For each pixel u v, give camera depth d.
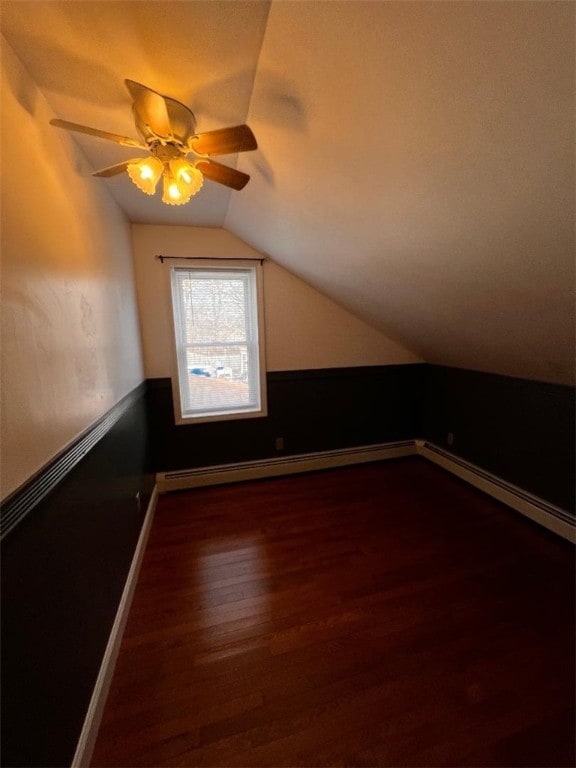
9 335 0.81
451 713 1.18
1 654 0.71
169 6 0.83
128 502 1.82
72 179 1.34
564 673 1.31
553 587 1.75
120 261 2.11
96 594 1.27
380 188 1.30
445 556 2.00
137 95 0.91
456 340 2.46
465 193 1.10
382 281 2.13
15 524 0.76
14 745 0.73
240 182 1.36
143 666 1.36
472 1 0.63
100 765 1.06
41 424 0.94
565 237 1.05
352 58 0.86
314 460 3.27
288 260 2.66
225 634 1.50
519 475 2.48
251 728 1.14
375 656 1.39
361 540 2.17
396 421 3.54
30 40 0.92
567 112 0.73
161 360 2.75
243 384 3.06
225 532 2.28
